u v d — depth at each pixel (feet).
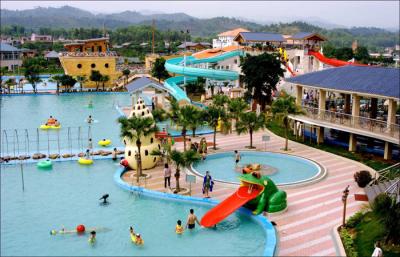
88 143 174.19
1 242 89.51
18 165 144.05
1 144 173.47
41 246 88.02
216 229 97.09
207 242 90.63
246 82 230.48
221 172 138.51
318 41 312.09
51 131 199.41
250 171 109.09
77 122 221.25
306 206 108.17
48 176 133.28
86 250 86.48
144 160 137.80
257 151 161.79
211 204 110.22
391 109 139.85
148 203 112.37
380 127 142.31
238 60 303.07
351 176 132.46
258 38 319.47
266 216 101.81
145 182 126.41
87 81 350.43
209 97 297.33
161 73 347.56
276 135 189.57
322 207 107.45
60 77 323.78
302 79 175.32
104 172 137.80
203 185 117.08
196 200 111.86
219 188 121.60
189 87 300.81
